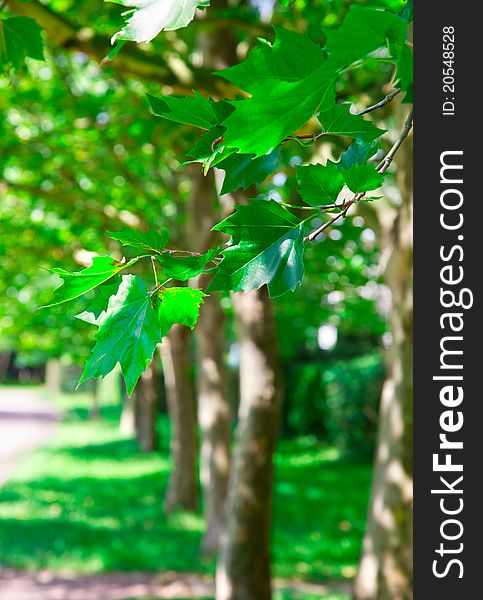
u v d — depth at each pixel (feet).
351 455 66.90
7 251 34.81
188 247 30.07
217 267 3.76
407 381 19.89
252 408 22.25
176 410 45.68
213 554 33.99
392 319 20.31
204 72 14.26
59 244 35.65
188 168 29.32
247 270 3.74
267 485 22.25
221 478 34.35
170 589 29.17
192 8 3.48
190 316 3.97
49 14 13.21
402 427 19.83
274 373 22.35
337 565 32.40
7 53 7.03
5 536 37.63
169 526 40.73
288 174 15.98
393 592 19.52
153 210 36.76
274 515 43.09
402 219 19.54
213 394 34.91
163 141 18.39
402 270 19.65
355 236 34.09
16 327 58.70
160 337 3.81
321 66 2.81
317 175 3.80
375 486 20.31
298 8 18.47
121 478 57.36
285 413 83.46
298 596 27.17
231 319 56.03
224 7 20.94
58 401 163.12
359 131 4.06
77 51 13.76
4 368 245.65
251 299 22.18
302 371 79.87
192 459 45.09
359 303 44.04
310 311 43.62
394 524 19.74
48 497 48.75
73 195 29.78
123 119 26.99
